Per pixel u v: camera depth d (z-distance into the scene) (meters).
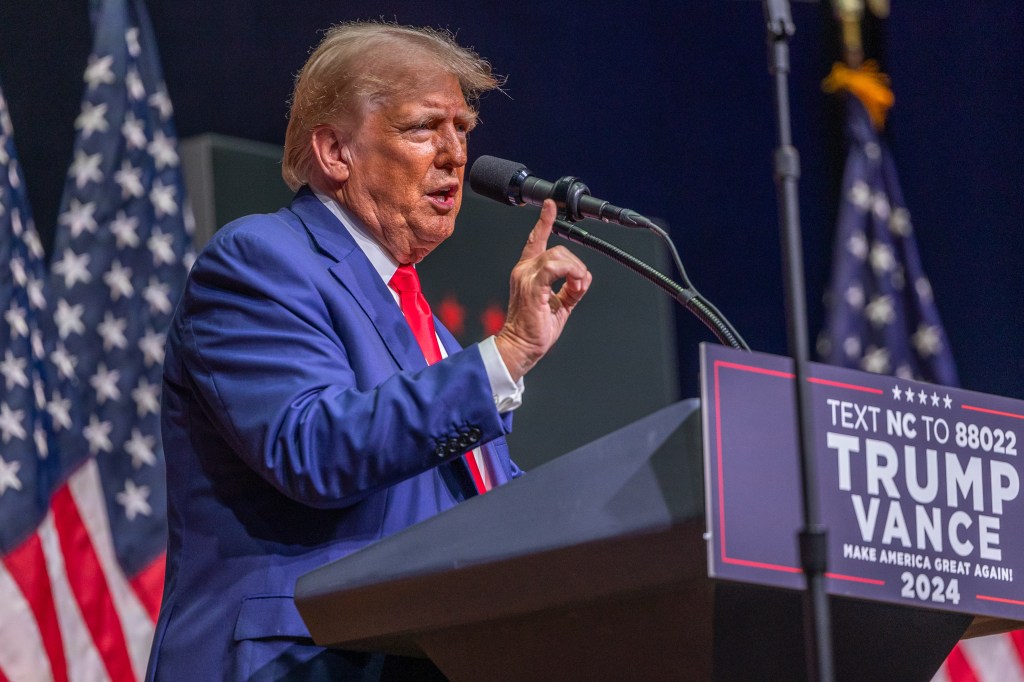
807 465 4.18
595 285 16.91
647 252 17.84
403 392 5.49
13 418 12.29
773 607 4.47
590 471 4.48
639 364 17.02
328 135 7.02
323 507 5.61
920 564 4.38
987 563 4.52
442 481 6.28
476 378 5.50
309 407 5.58
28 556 12.02
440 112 6.99
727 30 19.75
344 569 5.06
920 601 4.34
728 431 4.15
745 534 4.08
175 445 6.32
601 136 18.56
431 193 6.98
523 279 5.66
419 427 5.40
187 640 5.85
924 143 19.94
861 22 19.86
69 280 13.38
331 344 6.00
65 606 12.21
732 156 19.41
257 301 6.07
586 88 18.59
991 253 19.64
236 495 6.06
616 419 16.62
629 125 18.83
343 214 7.02
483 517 4.71
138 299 13.58
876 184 19.11
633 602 4.45
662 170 18.91
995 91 20.02
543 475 4.62
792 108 19.62
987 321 19.47
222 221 14.03
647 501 4.26
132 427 13.19
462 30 17.72
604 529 4.32
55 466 12.56
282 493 5.87
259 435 5.61
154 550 12.91
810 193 19.59
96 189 13.73
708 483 4.07
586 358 16.55
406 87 6.95
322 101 7.02
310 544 5.88
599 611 4.55
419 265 15.42
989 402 4.69
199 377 5.99
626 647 4.61
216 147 14.14
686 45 19.45
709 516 4.04
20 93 14.56
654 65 19.19
